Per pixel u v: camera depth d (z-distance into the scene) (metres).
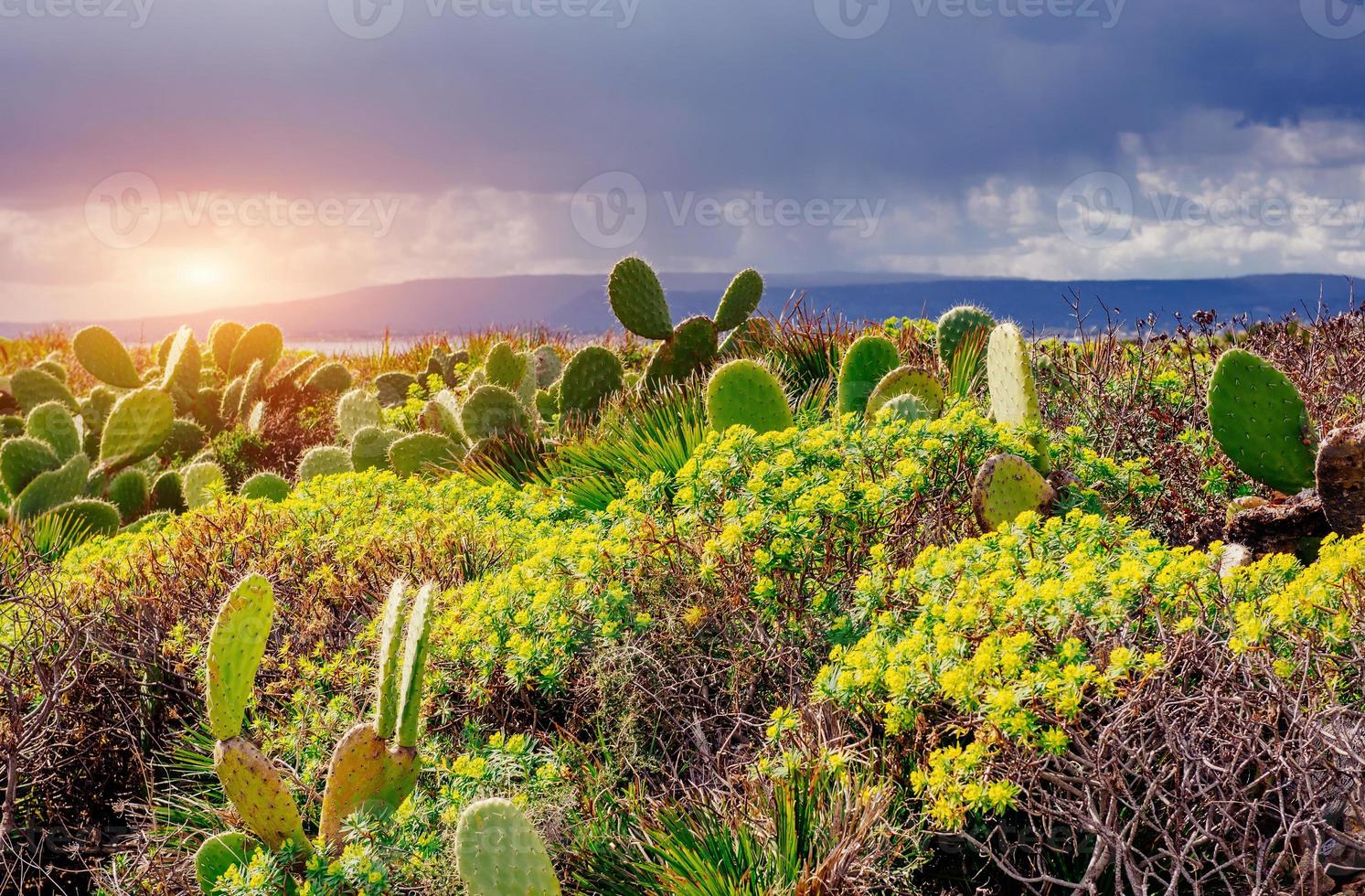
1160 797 2.32
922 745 2.76
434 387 11.20
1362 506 3.90
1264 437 4.51
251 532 4.89
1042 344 6.38
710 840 2.67
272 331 10.99
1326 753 2.36
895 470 3.97
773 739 2.88
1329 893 2.35
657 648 3.32
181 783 3.70
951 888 2.66
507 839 2.35
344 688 3.62
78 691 3.82
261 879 2.52
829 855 2.42
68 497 7.50
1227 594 2.65
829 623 3.28
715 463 3.98
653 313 7.79
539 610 3.35
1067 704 2.25
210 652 2.67
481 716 3.36
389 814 2.63
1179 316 6.16
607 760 3.06
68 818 3.76
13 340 19.27
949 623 2.66
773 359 7.93
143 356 16.89
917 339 8.06
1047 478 4.49
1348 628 2.42
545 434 7.72
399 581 2.93
